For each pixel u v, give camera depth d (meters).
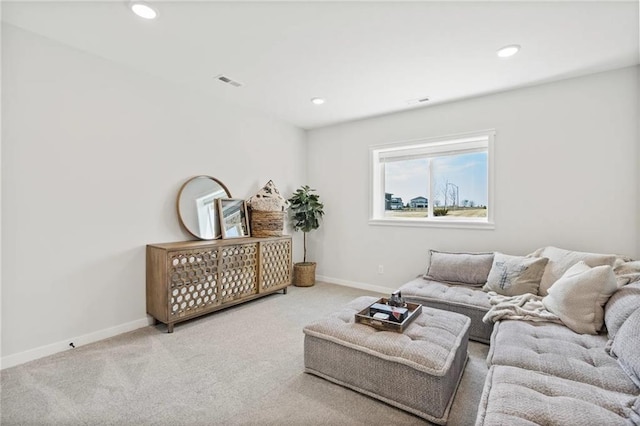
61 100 2.36
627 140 2.63
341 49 2.41
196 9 1.93
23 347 2.18
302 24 2.09
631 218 2.63
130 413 1.64
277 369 2.09
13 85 2.13
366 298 2.48
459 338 1.87
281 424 1.57
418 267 3.81
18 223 2.16
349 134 4.38
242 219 3.74
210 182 3.45
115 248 2.67
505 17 1.97
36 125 2.24
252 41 2.31
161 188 3.02
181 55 2.54
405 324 1.91
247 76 2.93
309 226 4.36
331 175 4.57
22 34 2.17
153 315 2.81
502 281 2.67
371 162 4.16
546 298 2.18
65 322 2.38
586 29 2.09
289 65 2.69
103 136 2.59
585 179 2.81
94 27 2.15
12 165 2.13
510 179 3.18
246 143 3.88
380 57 2.53
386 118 4.03
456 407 1.69
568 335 1.80
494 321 2.21
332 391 1.84
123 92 2.72
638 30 2.09
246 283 3.43
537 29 2.10
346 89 3.20
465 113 3.44
